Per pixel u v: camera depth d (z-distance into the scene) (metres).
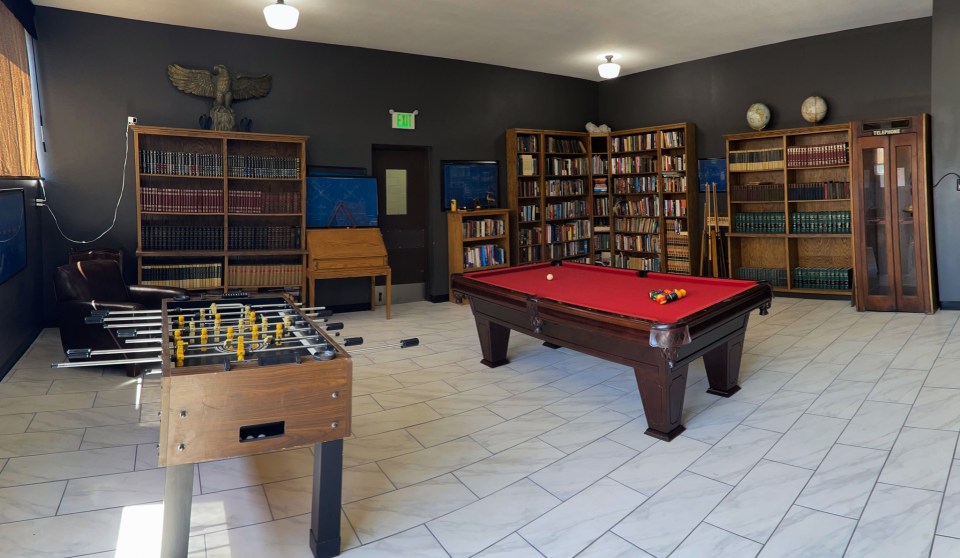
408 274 8.09
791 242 7.65
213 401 2.00
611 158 9.18
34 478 2.91
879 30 6.88
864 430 3.40
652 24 6.55
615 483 2.86
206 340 2.59
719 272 8.29
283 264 6.89
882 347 5.14
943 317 6.14
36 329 5.66
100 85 5.99
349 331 6.29
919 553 2.21
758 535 2.38
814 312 6.71
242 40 6.61
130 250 6.26
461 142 8.19
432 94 7.89
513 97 8.62
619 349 3.51
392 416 3.81
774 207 7.96
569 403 4.03
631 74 9.18
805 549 2.27
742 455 3.14
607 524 2.49
